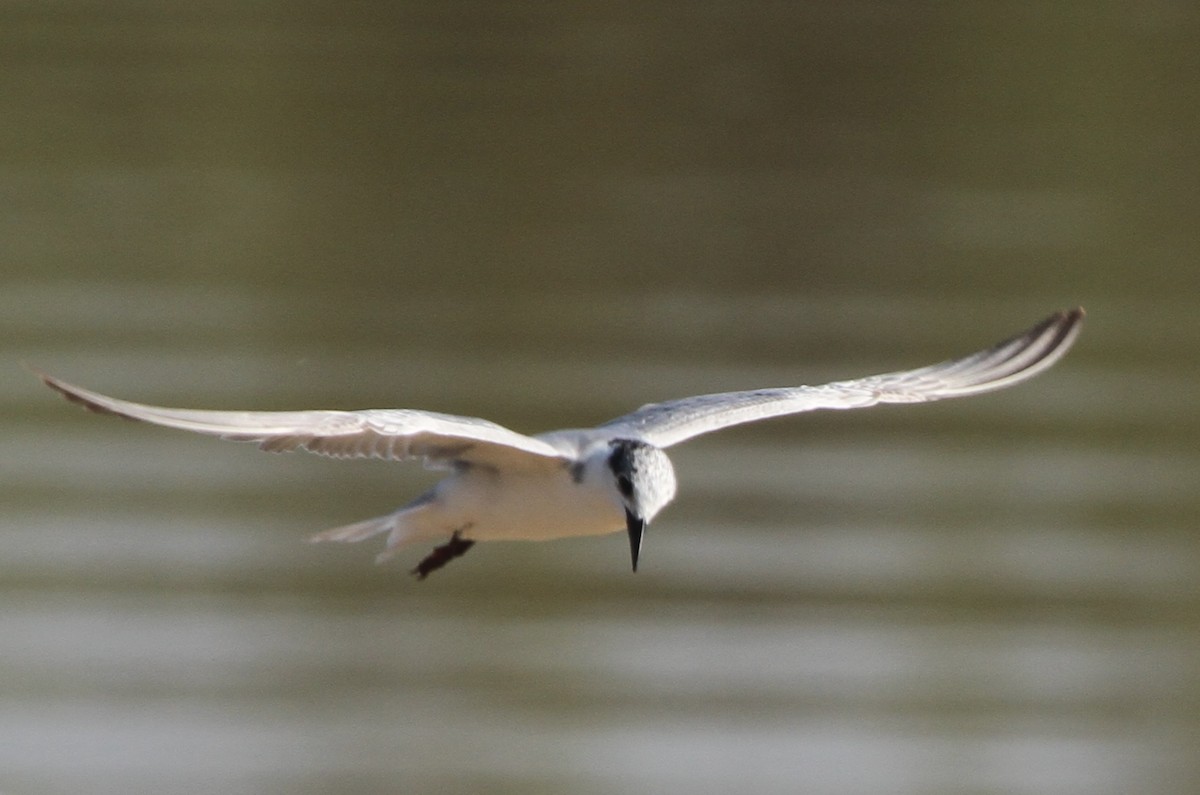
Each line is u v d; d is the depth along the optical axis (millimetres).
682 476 20312
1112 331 23422
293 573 18625
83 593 18141
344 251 24984
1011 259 25078
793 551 19109
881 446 21016
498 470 10273
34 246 24531
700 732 16672
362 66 30016
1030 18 31922
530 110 29094
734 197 26797
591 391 21594
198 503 19422
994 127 29047
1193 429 21234
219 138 27891
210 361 21938
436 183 26906
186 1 31781
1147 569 18984
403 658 17469
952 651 17859
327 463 20234
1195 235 25812
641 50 30797
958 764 16484
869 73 30344
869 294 24188
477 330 22844
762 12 32031
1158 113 29516
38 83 29047
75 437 20359
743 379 21781
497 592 18422
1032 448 20906
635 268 24719
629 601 18281
